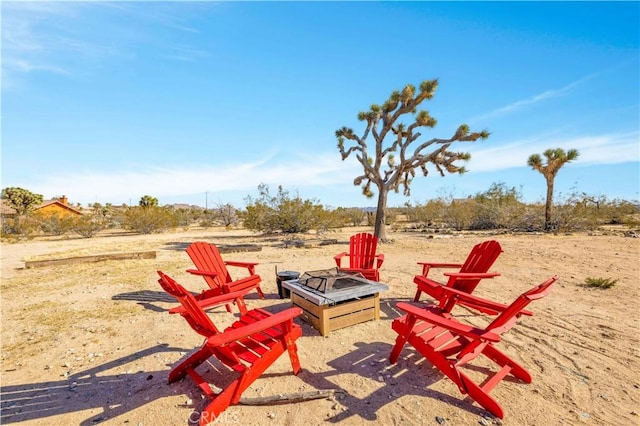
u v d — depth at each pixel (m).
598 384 2.79
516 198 18.84
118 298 5.62
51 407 2.65
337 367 3.16
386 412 2.49
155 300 5.50
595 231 14.44
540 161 15.30
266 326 2.56
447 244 11.59
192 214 35.81
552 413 2.43
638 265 7.29
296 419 2.43
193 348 3.68
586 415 2.40
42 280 7.04
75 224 18.95
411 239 13.38
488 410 2.46
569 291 5.44
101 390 2.88
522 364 3.14
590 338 3.66
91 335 4.09
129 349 3.68
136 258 9.52
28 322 4.56
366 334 3.90
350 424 2.36
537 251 9.31
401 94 11.27
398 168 12.30
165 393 2.80
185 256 10.09
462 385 2.59
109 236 19.31
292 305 4.65
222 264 5.26
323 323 3.86
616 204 17.95
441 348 2.89
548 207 15.47
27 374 3.19
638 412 2.42
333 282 4.18
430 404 2.57
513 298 5.11
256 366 2.62
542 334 3.79
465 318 4.34
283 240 13.73
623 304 4.76
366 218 27.16
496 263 7.83
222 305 4.99
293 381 2.93
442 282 6.25
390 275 6.87
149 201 44.00
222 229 24.03
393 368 3.12
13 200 36.59
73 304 5.33
